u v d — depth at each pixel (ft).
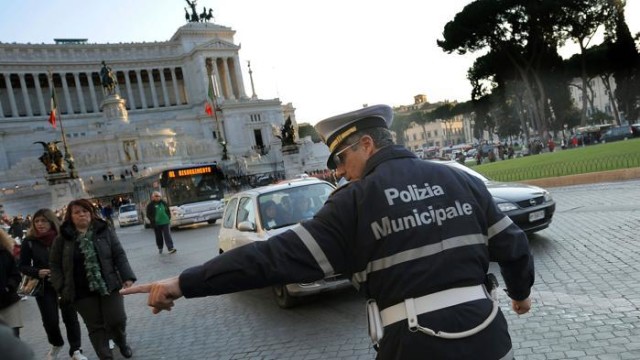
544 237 32.42
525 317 19.16
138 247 69.67
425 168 7.40
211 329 25.00
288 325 23.24
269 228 26.84
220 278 6.45
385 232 6.73
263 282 6.54
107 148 220.02
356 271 7.10
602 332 16.62
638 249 25.63
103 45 311.27
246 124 287.89
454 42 168.14
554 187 60.13
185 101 343.05
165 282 6.53
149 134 225.97
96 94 319.47
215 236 67.10
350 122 7.87
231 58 330.75
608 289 20.59
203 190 89.35
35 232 22.80
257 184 169.07
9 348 3.90
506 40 161.27
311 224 6.93
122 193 201.46
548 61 163.02
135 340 25.16
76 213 20.58
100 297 20.57
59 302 22.56
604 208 39.14
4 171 223.30
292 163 160.04
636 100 176.96
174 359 21.43
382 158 7.52
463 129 488.85
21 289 22.27
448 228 6.84
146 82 334.44
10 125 272.72
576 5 148.66
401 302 6.59
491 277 7.45
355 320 22.04
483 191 7.67
